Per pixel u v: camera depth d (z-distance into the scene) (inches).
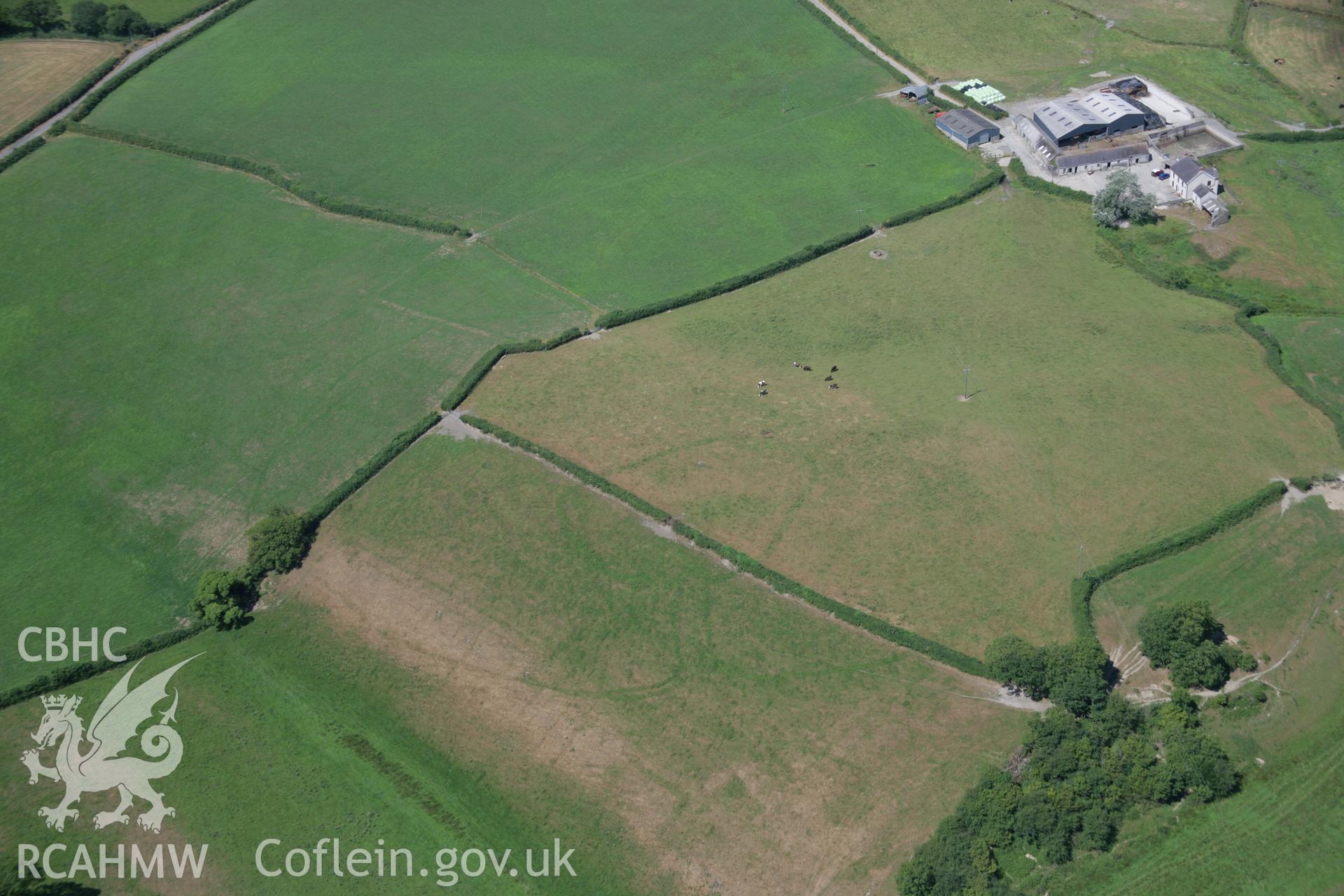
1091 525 5757.9
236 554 5969.5
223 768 4963.1
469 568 5738.2
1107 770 4601.4
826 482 6107.3
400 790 4854.8
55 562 5969.5
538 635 5408.5
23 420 6825.8
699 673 5187.0
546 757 4933.6
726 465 6240.2
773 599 5477.4
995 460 6166.3
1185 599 5354.3
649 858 4562.0
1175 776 4544.8
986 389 6658.5
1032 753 4704.7
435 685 5251.0
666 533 5826.8
